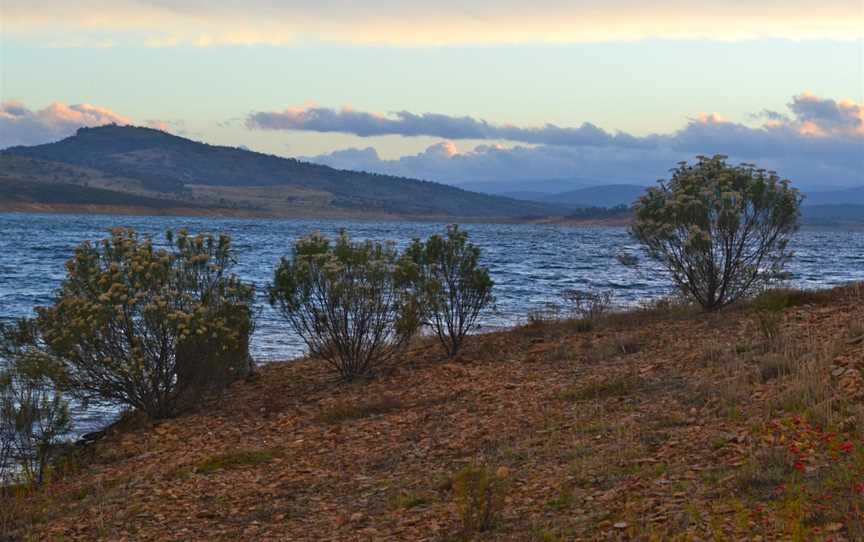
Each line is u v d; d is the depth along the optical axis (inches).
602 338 636.1
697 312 717.3
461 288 672.4
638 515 246.1
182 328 512.4
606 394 430.0
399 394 519.5
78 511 335.9
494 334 765.9
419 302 631.8
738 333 547.2
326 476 349.4
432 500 294.7
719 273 723.4
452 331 671.8
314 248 615.2
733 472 271.7
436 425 417.4
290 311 608.4
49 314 520.1
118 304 511.2
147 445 458.9
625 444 325.7
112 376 525.0
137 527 302.8
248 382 633.6
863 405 314.2
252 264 2203.5
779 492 240.5
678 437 325.7
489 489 274.1
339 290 593.3
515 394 468.8
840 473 244.7
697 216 715.4
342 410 478.3
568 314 926.4
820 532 212.7
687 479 273.0
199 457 411.2
